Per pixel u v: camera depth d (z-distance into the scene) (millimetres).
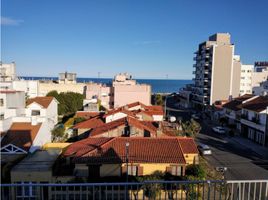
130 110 45938
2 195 10688
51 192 16016
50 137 36344
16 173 19719
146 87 63781
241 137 42406
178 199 12359
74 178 20172
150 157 21578
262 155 32625
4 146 24172
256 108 40250
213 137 41875
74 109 56938
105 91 66188
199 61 80812
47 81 76750
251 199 16938
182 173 21156
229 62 70688
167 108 79438
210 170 26109
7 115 30125
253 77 82375
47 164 21438
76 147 24547
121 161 20953
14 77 76875
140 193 15664
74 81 80250
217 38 76188
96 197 15914
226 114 52188
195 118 59250
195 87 83000
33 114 37312
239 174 25641
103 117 38000
